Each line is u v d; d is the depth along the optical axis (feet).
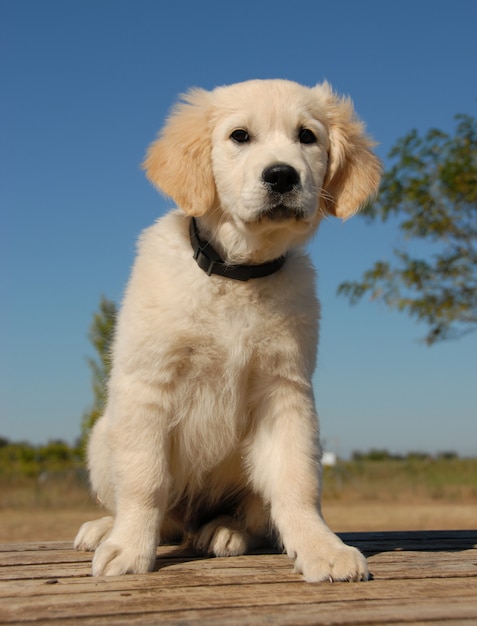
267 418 3.05
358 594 2.49
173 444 3.09
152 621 2.28
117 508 2.89
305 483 2.91
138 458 2.88
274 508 2.95
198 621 2.27
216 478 3.25
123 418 2.91
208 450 3.12
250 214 2.99
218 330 2.97
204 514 3.36
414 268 9.38
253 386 3.07
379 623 2.27
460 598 2.46
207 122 3.22
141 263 3.06
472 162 9.21
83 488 13.58
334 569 2.64
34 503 12.05
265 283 3.00
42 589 2.56
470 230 9.41
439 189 9.29
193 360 2.98
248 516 3.19
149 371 2.92
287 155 3.05
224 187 3.13
